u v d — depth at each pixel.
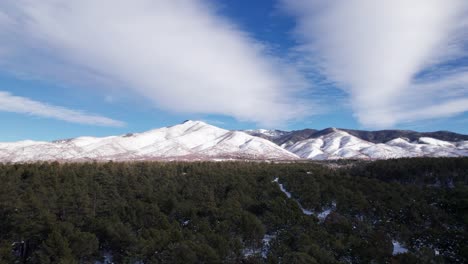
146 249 40.59
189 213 55.34
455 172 79.62
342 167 107.19
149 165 86.50
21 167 69.75
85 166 77.69
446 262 41.53
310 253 39.94
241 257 41.28
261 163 107.88
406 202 61.84
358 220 54.91
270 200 60.56
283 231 48.25
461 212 56.84
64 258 37.66
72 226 45.22
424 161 88.12
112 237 44.88
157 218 51.78
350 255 41.62
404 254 39.97
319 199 64.94
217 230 47.16
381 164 92.25
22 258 44.41
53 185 60.88
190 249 38.50
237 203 59.00
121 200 61.50
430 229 49.59
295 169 94.44
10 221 47.34
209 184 73.00
